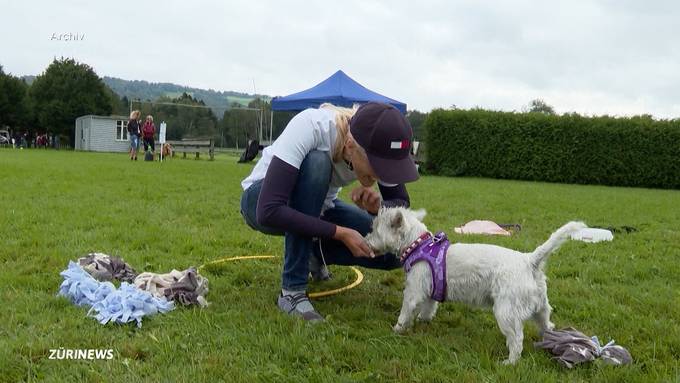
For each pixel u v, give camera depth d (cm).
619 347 320
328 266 519
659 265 558
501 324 318
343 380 275
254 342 317
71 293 375
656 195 1591
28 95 4619
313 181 368
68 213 702
